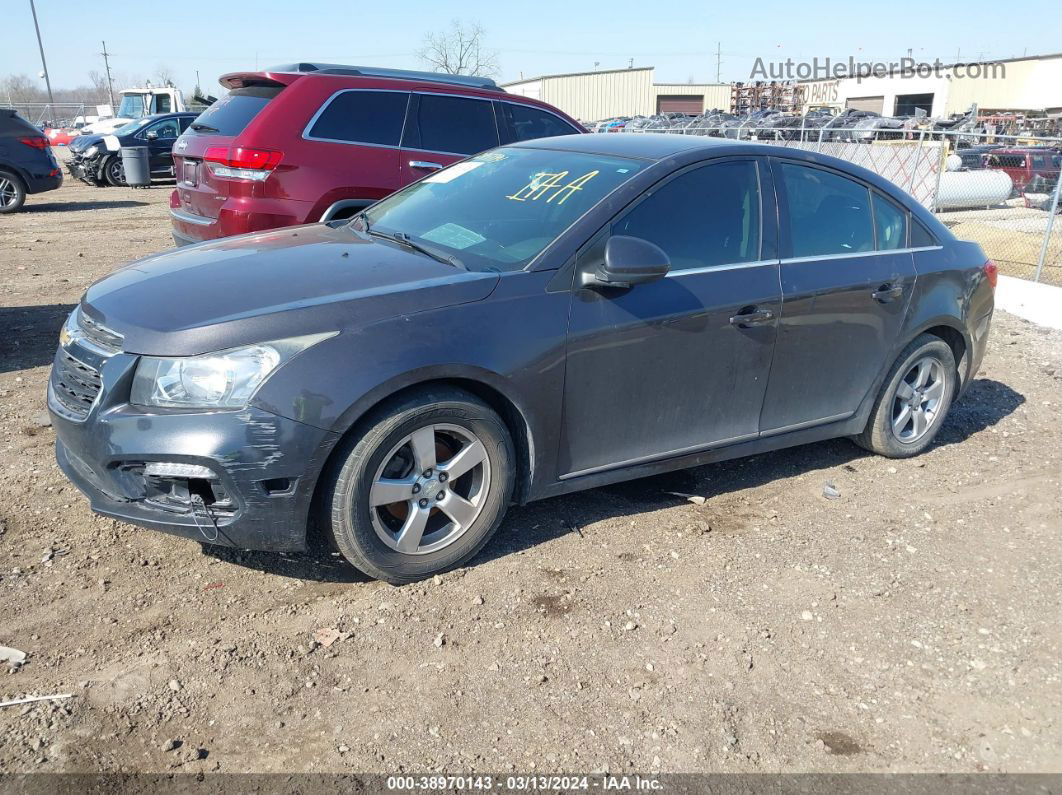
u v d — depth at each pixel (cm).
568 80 5219
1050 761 267
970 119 2697
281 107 659
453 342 320
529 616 325
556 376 346
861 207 447
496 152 461
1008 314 880
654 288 367
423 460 327
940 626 332
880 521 414
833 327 423
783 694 291
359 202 691
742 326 391
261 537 307
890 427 474
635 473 388
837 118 2666
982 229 1431
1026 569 375
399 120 707
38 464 435
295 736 262
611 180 380
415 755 257
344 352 303
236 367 294
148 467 297
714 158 398
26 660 289
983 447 514
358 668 293
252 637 306
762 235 404
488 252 365
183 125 2066
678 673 298
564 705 280
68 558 351
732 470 469
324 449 300
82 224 1365
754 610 337
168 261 377
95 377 312
